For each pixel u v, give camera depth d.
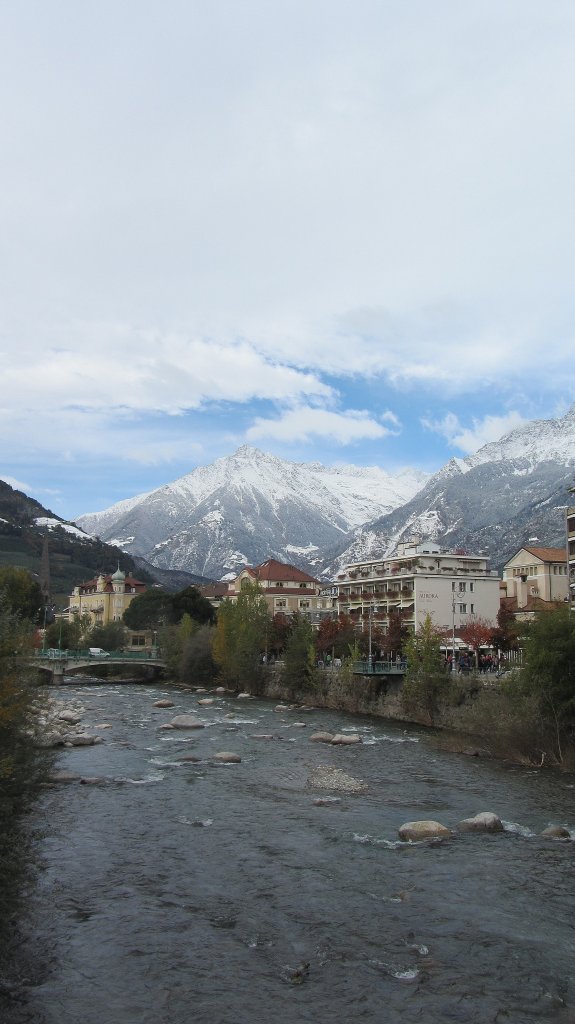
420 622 134.12
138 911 27.17
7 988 21.72
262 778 50.78
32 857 30.28
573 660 57.91
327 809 42.19
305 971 22.75
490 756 60.97
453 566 145.25
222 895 28.80
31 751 35.75
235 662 123.44
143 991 21.56
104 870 31.53
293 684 109.81
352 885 29.88
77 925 25.95
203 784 48.59
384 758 59.84
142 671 165.75
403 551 157.00
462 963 23.19
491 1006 20.70
